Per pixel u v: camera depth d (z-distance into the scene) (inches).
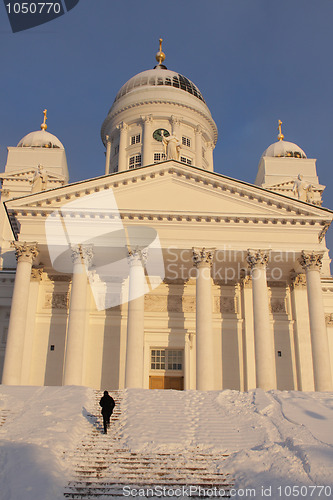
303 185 1553.9
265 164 2194.9
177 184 1453.0
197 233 1403.8
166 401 964.6
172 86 2426.2
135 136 2333.9
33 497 538.3
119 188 1432.1
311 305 1357.0
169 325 1523.1
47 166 2137.1
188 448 722.2
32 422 785.6
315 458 643.5
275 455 675.4
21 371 1378.0
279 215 1409.9
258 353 1306.6
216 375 1467.8
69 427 761.6
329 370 1296.8
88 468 641.6
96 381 1450.5
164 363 1521.9
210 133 2484.0
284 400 958.4
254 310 1349.7
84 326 1385.3
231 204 1437.0
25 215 1392.7
